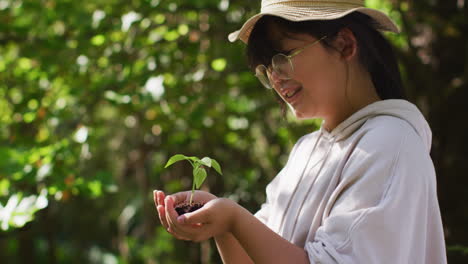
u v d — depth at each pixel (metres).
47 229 6.35
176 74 3.72
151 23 3.73
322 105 1.32
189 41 3.71
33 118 3.66
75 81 3.82
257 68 1.39
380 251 1.11
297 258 1.18
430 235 1.27
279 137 4.46
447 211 3.56
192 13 3.82
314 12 1.27
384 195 1.15
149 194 5.44
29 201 2.77
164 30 3.64
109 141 5.98
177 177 4.90
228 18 3.87
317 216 1.27
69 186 2.89
